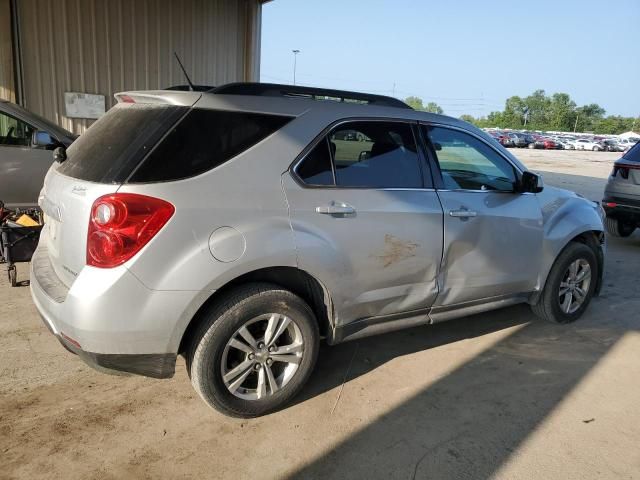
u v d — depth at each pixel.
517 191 4.04
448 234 3.58
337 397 3.33
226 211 2.73
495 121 121.88
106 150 2.83
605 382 3.67
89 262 2.58
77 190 2.72
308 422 3.05
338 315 3.21
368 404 3.27
